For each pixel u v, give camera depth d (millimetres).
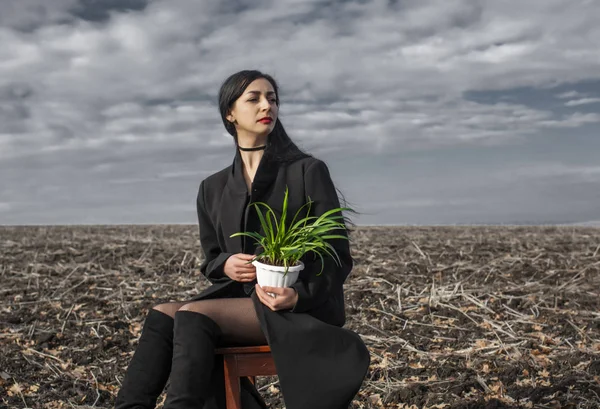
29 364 4746
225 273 2967
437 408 3793
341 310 2979
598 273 7129
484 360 4512
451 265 7613
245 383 3215
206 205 3225
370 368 4496
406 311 5887
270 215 3004
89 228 12078
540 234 10352
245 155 3145
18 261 8336
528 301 6055
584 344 4863
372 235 10273
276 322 2748
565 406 3725
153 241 9961
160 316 2893
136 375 2824
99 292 6840
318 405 2670
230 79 3074
